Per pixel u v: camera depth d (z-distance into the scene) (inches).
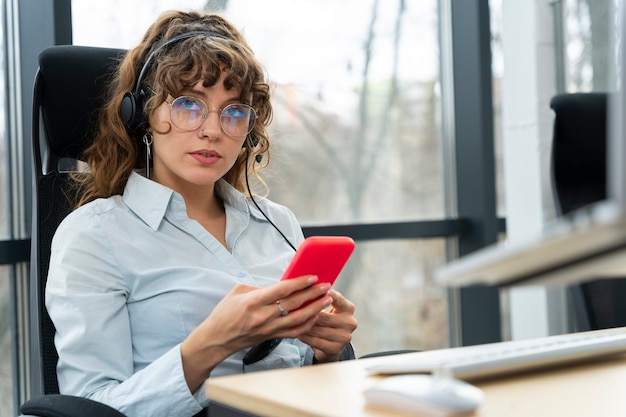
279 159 110.7
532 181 121.6
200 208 63.9
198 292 57.1
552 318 125.0
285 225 69.4
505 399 31.9
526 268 22.4
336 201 115.8
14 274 89.7
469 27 122.7
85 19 95.8
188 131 58.5
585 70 123.2
